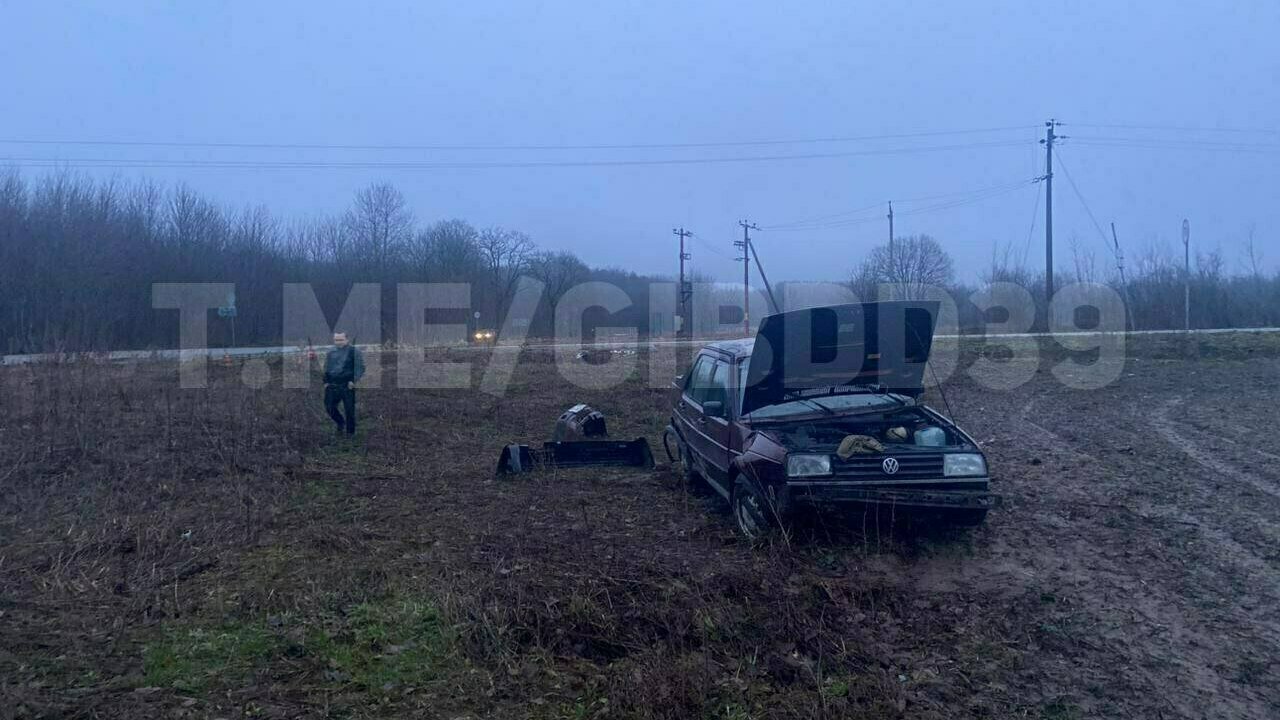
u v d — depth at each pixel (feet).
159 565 20.84
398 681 15.17
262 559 21.54
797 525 22.41
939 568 21.26
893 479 21.86
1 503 26.50
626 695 14.57
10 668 15.20
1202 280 100.94
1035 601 19.21
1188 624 17.98
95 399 43.04
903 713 14.51
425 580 19.74
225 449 34.50
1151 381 57.00
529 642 16.79
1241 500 26.58
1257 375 57.62
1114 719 14.47
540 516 26.08
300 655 16.08
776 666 15.92
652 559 21.25
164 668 15.40
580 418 38.40
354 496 28.63
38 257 86.69
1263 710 14.70
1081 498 27.14
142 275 93.30
